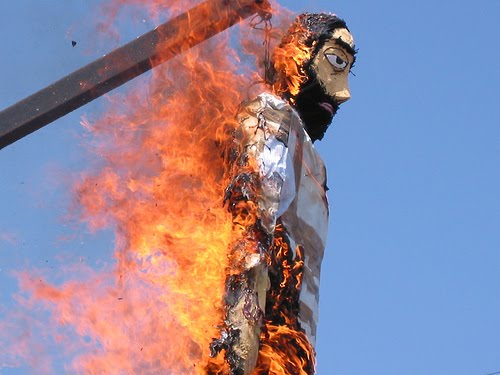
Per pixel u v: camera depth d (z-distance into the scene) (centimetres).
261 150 1382
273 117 1406
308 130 1519
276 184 1373
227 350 1300
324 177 1458
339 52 1520
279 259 1392
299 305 1402
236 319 1309
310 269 1422
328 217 1462
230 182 1370
